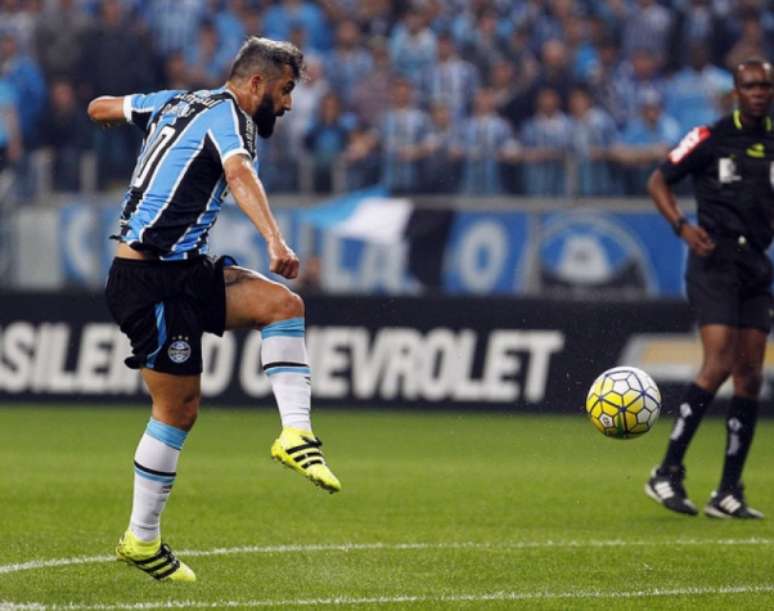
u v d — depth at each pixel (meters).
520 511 31.61
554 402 53.94
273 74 21.84
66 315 55.81
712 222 31.44
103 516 29.89
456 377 54.34
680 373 53.75
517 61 69.69
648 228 55.22
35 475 36.66
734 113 31.55
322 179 56.78
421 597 21.64
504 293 55.69
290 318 21.67
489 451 43.88
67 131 64.75
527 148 64.50
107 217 56.66
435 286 55.97
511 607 20.94
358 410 54.75
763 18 74.25
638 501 33.50
